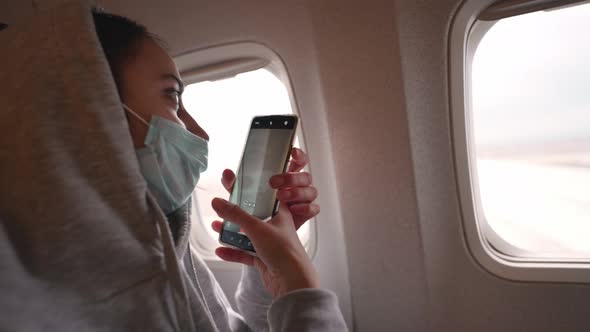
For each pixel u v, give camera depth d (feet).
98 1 3.72
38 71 1.37
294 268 1.71
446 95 3.24
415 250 3.68
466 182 3.48
